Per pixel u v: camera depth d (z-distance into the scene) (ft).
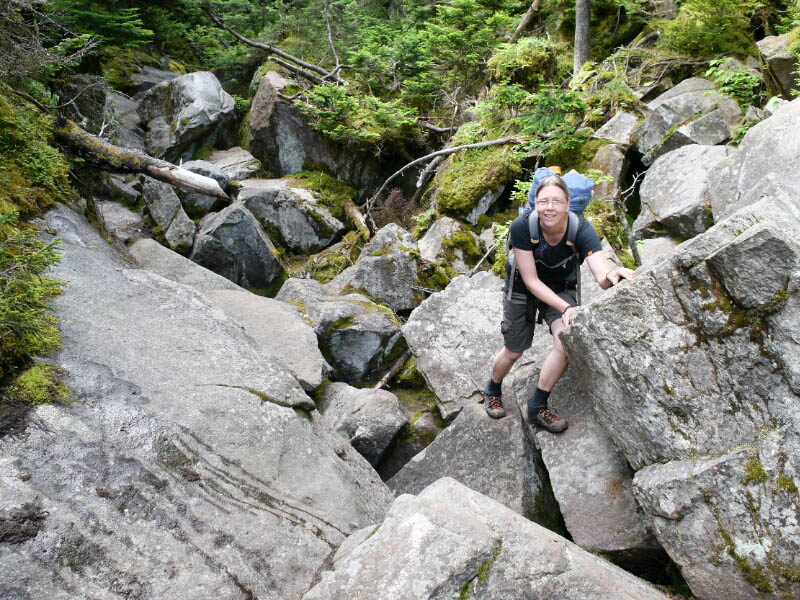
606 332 9.23
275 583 8.46
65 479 8.36
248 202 24.67
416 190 26.17
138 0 36.35
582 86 24.72
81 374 10.18
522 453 12.01
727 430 8.38
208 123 29.55
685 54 24.61
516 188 22.15
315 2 35.70
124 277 13.79
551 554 7.43
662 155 20.66
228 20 39.55
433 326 15.83
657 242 17.58
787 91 20.47
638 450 9.37
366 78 31.24
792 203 9.95
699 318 8.55
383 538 7.77
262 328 15.87
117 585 7.55
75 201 17.67
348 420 14.30
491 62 27.09
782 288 7.89
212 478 9.50
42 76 21.45
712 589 8.17
